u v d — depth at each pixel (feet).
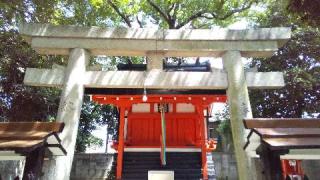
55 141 19.51
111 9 50.26
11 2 33.01
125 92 42.93
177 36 27.99
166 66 46.98
